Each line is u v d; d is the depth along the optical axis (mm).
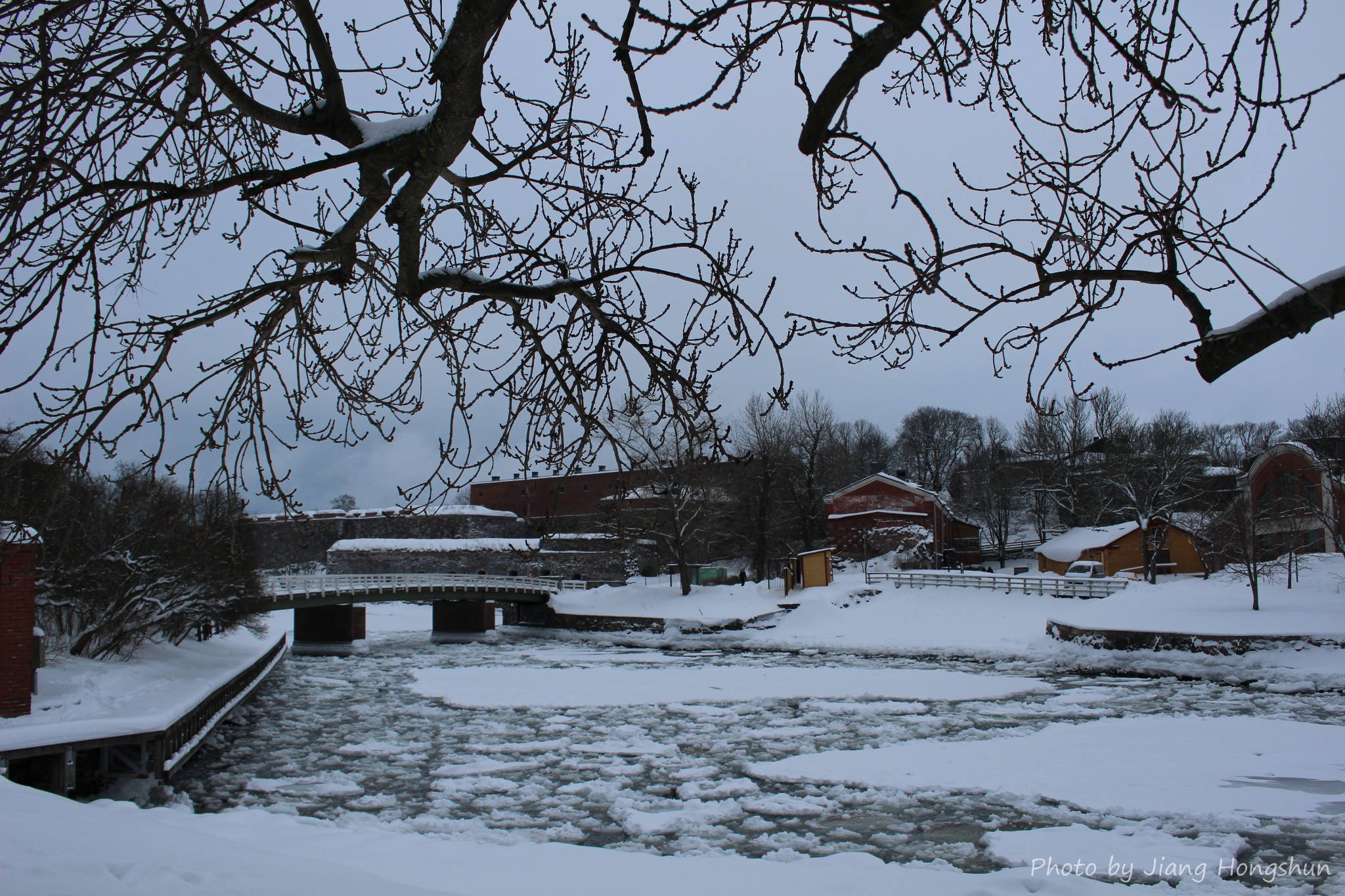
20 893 4941
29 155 4246
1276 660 29500
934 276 3869
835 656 40500
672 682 32250
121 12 4480
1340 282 3391
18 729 15062
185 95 4551
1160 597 39344
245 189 4355
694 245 5066
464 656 43594
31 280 4965
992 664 36281
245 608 35375
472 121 4113
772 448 58188
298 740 22781
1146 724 22203
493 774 19094
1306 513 38656
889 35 3461
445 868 11695
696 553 63469
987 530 78688
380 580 50844
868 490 62094
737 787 17516
